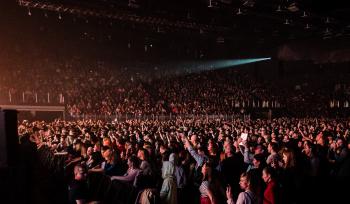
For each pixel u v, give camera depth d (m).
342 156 9.65
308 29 37.44
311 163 8.71
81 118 32.12
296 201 7.23
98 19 34.78
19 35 38.91
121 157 9.97
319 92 49.16
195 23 34.72
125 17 30.84
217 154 9.07
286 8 27.92
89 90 41.47
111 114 34.41
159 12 30.03
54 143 13.24
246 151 8.98
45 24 37.44
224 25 35.91
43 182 11.27
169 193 6.90
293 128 18.56
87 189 6.65
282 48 47.12
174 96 45.12
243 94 48.66
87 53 45.00
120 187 7.02
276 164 7.25
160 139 12.12
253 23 35.00
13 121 6.99
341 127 19.36
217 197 5.95
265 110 46.19
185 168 8.79
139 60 49.28
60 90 38.31
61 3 25.53
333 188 8.93
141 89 44.66
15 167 7.00
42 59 41.12
